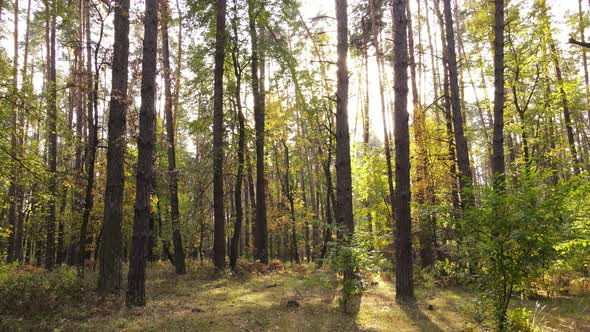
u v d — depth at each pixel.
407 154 10.46
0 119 10.59
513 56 17.50
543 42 17.09
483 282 6.53
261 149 20.06
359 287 8.49
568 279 12.66
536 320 8.10
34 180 11.87
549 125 19.80
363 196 23.48
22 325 7.08
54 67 21.14
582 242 5.84
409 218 10.34
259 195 19.89
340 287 12.20
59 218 17.53
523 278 6.28
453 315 8.58
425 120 18.30
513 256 6.13
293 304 9.30
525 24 16.98
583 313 8.93
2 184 11.95
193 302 9.89
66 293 9.20
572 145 19.27
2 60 10.62
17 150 11.05
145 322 7.60
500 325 6.26
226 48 16.19
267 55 17.25
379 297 10.70
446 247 10.32
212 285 12.84
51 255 19.89
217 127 15.66
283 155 31.34
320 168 30.50
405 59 10.62
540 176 6.32
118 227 10.53
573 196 5.93
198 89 17.12
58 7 11.42
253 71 19.33
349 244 8.96
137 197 9.38
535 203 5.93
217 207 15.74
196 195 18.42
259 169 20.02
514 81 17.77
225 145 16.84
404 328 7.55
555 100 18.30
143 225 9.37
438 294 11.42
